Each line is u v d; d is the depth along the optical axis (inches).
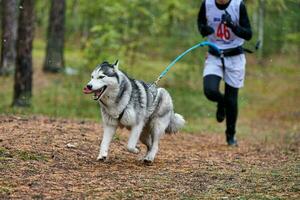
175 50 803.4
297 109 760.3
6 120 394.0
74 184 243.4
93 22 777.6
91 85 273.3
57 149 308.3
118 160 306.5
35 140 323.6
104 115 292.2
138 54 708.0
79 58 923.4
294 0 662.5
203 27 378.6
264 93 903.7
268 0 661.9
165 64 856.9
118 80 280.1
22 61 565.0
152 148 308.0
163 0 738.8
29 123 389.1
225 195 235.8
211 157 346.0
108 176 262.7
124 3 679.1
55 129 368.2
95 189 236.5
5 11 800.9
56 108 585.0
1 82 770.8
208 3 373.4
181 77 760.3
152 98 301.9
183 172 284.5
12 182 237.3
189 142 421.1
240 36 370.9
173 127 324.2
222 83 830.5
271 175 279.6
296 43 989.2
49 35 850.1
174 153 353.1
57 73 844.0
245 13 372.2
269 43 1027.3
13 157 277.4
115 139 365.7
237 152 378.3
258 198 230.2
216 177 273.3
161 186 248.4
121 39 689.6
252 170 296.7
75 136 352.5
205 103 701.9
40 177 250.1
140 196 229.0
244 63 388.5
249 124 628.7
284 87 954.1
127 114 285.4
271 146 427.8
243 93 862.5
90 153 312.5
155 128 307.4
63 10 854.5
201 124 583.2
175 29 786.2
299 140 482.3
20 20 561.0
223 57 380.8
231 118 406.0
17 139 320.5
